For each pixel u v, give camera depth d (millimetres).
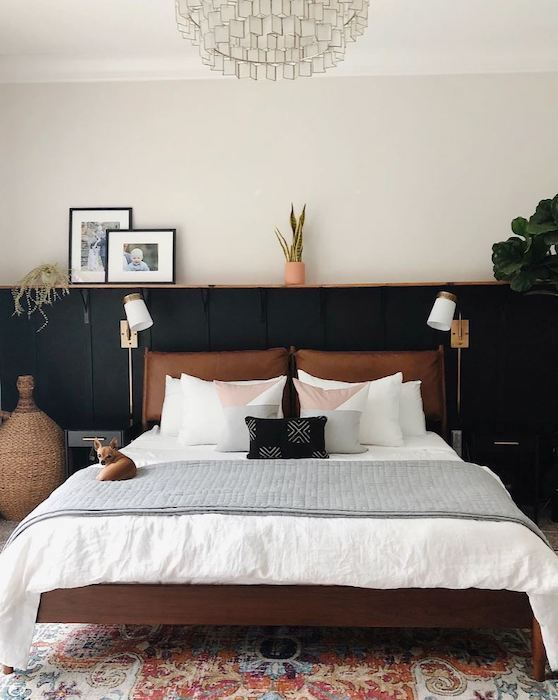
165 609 2365
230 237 4328
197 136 4301
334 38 2512
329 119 4262
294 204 4301
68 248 4348
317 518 2408
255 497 2547
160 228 4328
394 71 4203
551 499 3951
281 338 4305
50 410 4375
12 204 4355
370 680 2334
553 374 4219
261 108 4273
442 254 4270
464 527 2344
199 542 2346
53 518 2441
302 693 2258
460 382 4250
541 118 4188
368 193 4273
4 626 2324
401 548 2307
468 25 3771
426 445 3625
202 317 4316
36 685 2322
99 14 3555
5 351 4363
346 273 4309
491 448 3863
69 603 2375
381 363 4027
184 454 3441
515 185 4223
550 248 4164
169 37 3902
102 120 4309
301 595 2336
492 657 2486
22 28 3748
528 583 2254
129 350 4328
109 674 2383
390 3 3459
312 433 3336
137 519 2416
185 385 3834
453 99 4211
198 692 2268
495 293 4207
